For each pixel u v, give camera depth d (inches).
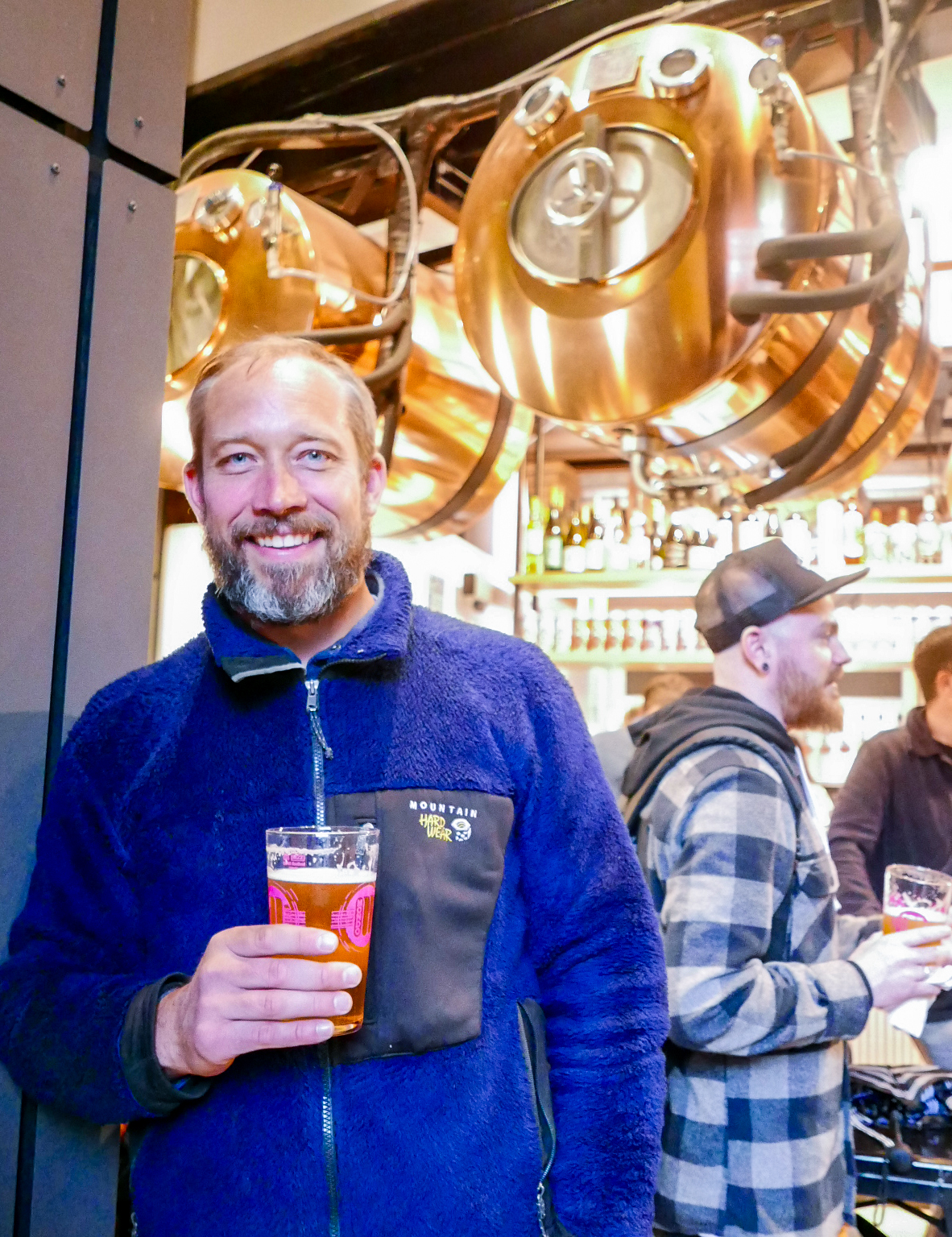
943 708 98.3
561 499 175.5
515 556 165.0
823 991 55.1
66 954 39.2
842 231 68.7
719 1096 56.5
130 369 48.9
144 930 39.1
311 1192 35.9
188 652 43.3
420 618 45.2
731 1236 55.0
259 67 93.3
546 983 42.8
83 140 47.6
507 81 79.7
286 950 31.1
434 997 37.8
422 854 39.2
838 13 71.9
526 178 73.2
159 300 50.7
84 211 47.0
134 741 40.4
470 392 94.9
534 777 42.7
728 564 69.8
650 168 68.6
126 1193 55.6
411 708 41.3
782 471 79.1
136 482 49.2
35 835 44.1
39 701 44.5
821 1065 57.7
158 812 39.4
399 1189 36.3
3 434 43.0
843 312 71.1
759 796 57.4
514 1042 39.8
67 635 45.7
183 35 52.3
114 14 48.4
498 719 42.6
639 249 68.3
